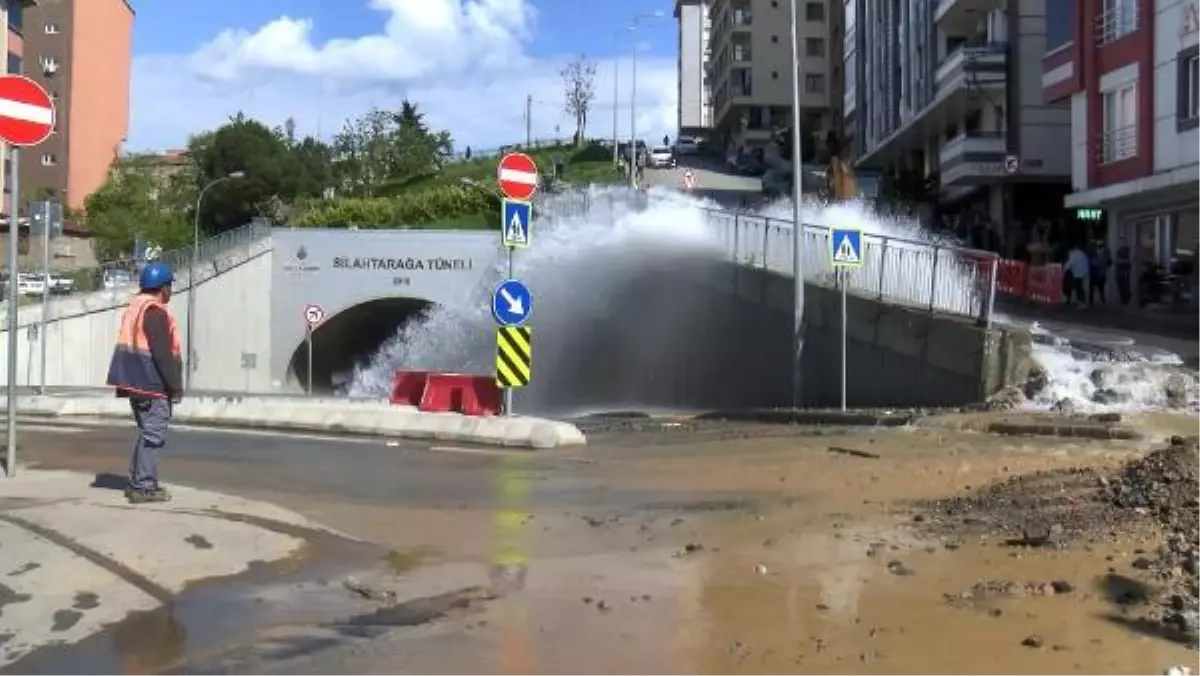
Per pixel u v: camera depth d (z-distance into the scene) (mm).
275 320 49406
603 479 12266
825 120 110500
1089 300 29156
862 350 22594
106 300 42844
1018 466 12383
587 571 7551
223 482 11727
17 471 10828
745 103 110000
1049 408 17359
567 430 15953
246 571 7305
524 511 10086
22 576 6785
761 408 25016
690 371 29141
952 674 5301
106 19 99000
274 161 89562
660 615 6406
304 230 49156
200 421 19969
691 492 11211
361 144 95562
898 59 56750
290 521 8867
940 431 16312
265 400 22125
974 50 41188
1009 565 7363
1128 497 8836
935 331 20047
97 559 7184
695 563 7773
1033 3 40500
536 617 6367
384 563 7758
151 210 82812
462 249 48500
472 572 7512
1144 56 28984
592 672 5375
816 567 7562
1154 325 23547
